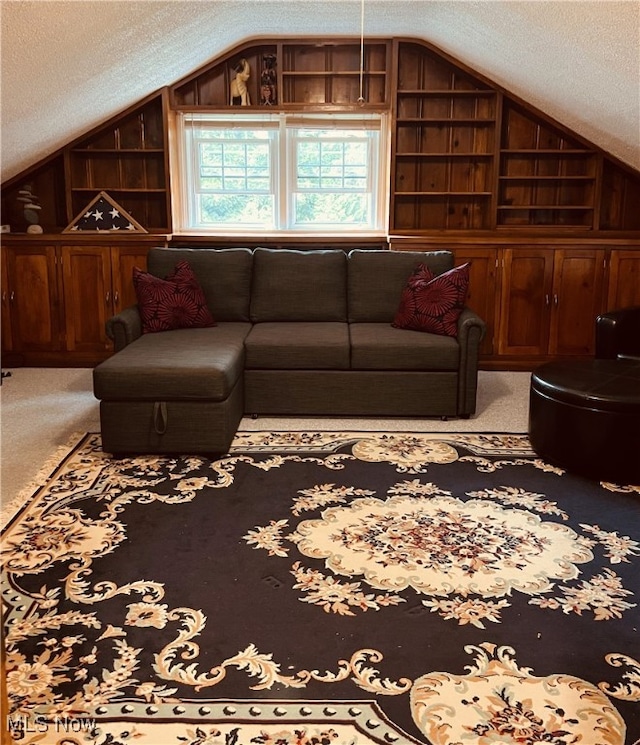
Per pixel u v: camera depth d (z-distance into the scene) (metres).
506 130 5.51
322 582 2.49
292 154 5.64
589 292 5.29
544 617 2.29
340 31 5.11
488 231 5.53
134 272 4.43
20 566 2.57
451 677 2.02
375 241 5.43
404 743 1.79
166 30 3.83
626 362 3.88
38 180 5.55
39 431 3.97
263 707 1.91
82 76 3.82
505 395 4.76
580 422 3.31
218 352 3.79
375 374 4.15
